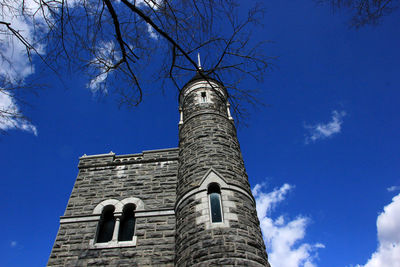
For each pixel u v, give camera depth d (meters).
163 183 14.65
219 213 10.41
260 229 11.04
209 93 16.81
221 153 12.81
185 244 9.91
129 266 11.38
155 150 16.55
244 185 11.92
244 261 8.79
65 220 13.34
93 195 14.45
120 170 15.69
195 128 14.46
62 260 11.82
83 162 16.39
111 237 12.89
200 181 11.43
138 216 13.14
